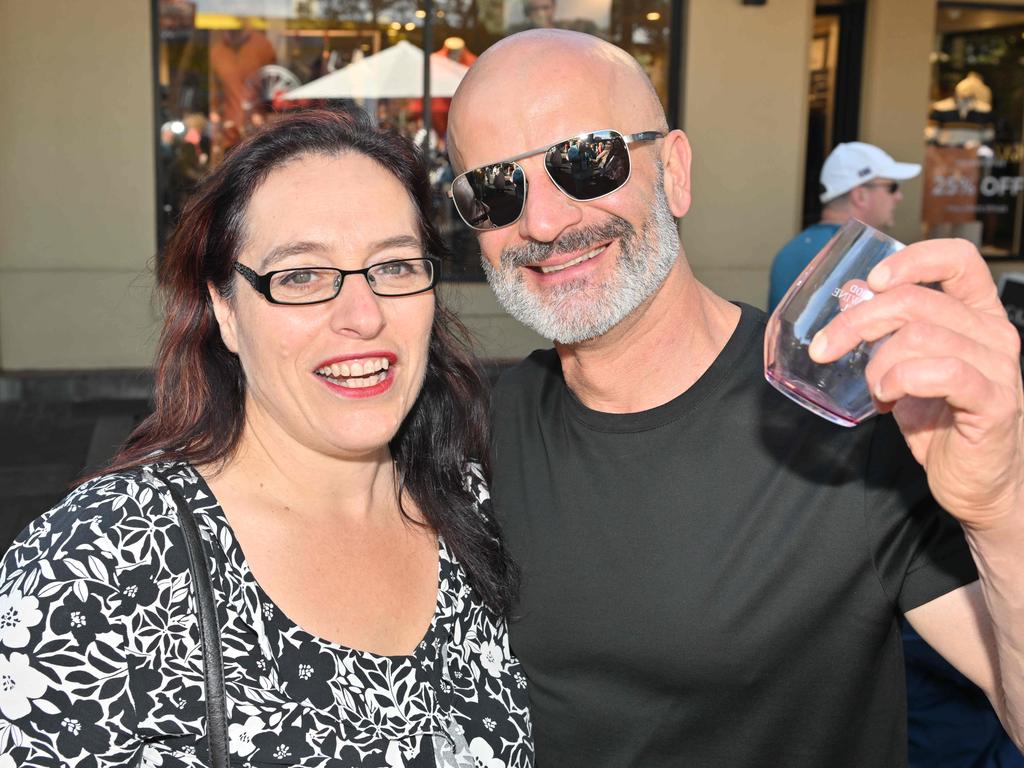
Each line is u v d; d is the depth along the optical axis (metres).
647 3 8.86
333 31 8.62
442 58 8.73
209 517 1.71
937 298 1.17
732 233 9.12
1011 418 1.20
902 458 1.78
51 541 1.57
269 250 1.72
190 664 1.58
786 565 1.82
